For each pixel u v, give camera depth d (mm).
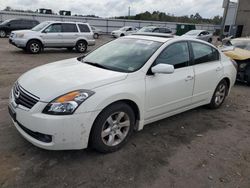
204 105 5496
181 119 4875
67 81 3227
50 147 2979
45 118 2895
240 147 3951
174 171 3199
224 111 5531
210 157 3586
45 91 3064
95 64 4035
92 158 3330
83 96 3025
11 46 16594
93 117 3070
